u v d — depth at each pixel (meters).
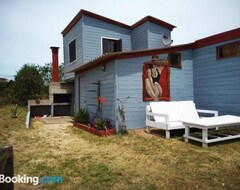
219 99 9.13
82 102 12.53
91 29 12.73
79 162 4.92
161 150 5.77
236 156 5.18
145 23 13.44
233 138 6.66
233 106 8.56
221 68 9.04
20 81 17.78
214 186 3.57
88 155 5.48
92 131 8.55
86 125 9.59
